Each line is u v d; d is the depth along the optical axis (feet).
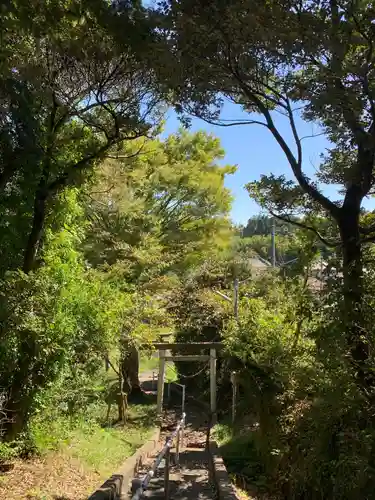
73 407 27.45
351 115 17.63
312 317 19.12
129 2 17.10
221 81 20.65
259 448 28.78
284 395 23.72
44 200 23.98
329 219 22.97
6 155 21.71
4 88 20.49
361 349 16.39
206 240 53.26
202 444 40.24
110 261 44.78
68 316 24.57
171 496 24.08
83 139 25.50
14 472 21.85
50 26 17.20
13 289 21.66
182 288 57.00
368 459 14.74
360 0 17.17
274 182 22.25
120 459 30.83
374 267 17.42
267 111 21.43
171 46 18.40
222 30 17.76
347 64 17.74
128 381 58.23
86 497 21.35
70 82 23.03
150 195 49.24
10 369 22.80
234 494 21.57
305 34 16.87
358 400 15.56
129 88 22.82
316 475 17.98
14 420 23.24
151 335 48.21
